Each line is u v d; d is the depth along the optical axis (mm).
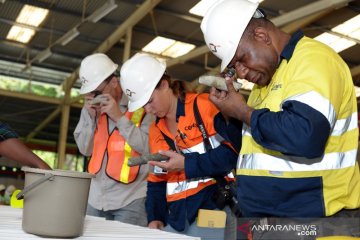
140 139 2828
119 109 2848
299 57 1501
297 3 7770
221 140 2211
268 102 1564
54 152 15258
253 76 1655
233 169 2236
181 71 10906
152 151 2545
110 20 8805
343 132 1513
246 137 1654
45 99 11453
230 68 1676
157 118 2561
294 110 1342
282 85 1544
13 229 1397
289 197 1490
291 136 1329
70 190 1328
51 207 1311
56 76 11750
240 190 1609
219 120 1987
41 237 1314
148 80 2471
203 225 2240
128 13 8547
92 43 9797
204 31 1749
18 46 9977
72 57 10562
